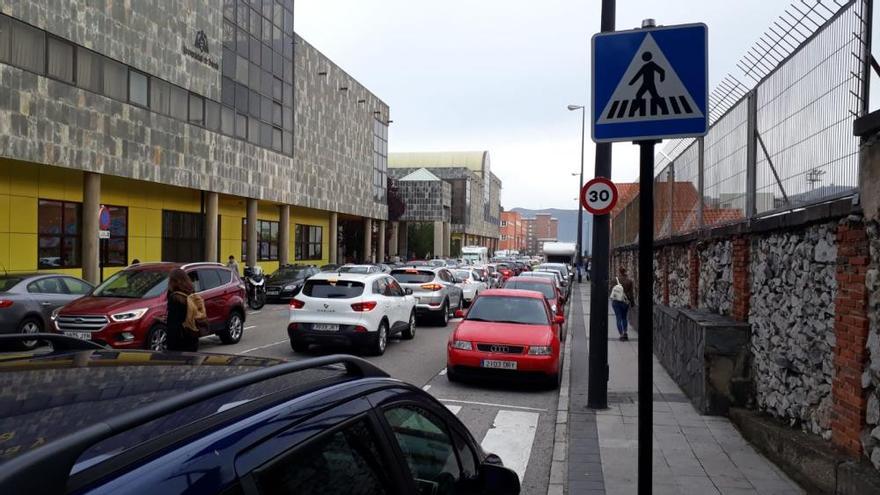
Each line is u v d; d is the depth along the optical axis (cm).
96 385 200
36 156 1953
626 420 828
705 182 1075
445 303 1977
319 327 1298
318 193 4231
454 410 905
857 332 495
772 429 643
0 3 1822
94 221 2214
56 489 126
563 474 630
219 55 2942
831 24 577
